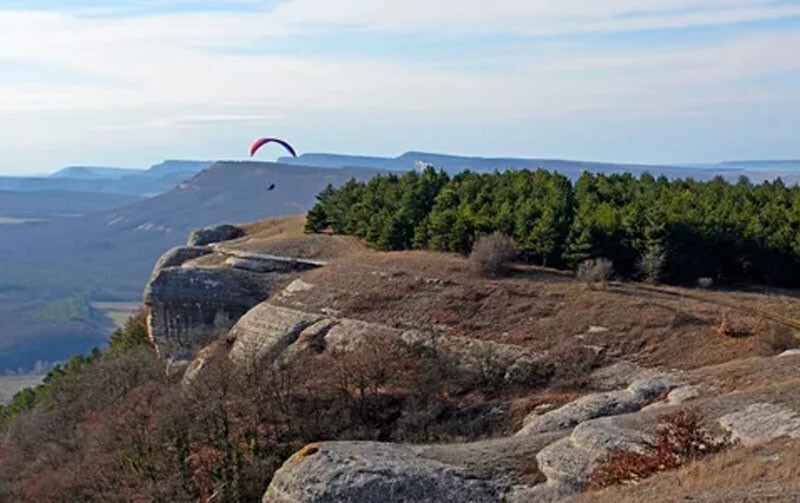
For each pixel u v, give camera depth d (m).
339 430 48.47
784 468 24.08
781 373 37.06
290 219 101.56
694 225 61.97
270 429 48.91
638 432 30.77
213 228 99.50
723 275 63.12
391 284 63.62
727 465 25.59
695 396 36.88
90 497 49.94
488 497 29.55
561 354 51.16
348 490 30.03
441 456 32.00
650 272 60.84
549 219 64.56
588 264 60.25
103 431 55.19
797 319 51.56
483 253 62.78
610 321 53.22
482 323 56.31
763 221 62.34
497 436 45.50
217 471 44.12
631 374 47.88
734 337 48.88
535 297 58.09
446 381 51.56
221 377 51.91
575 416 38.38
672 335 50.44
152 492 45.22
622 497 24.42
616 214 64.19
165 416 50.25
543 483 29.83
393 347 54.41
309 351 58.59
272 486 32.28
